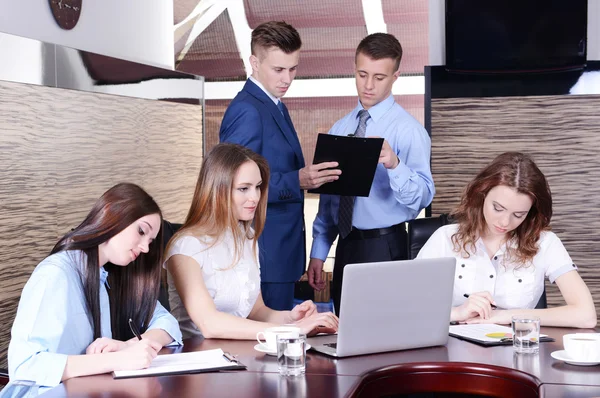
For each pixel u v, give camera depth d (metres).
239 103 3.64
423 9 5.41
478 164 4.61
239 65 5.64
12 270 3.24
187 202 5.14
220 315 2.45
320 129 5.63
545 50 4.43
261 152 3.61
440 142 4.64
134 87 4.33
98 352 2.11
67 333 2.14
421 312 2.24
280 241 3.58
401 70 5.51
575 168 4.54
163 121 4.73
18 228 3.28
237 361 2.08
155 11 5.11
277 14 5.54
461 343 2.35
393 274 2.16
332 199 3.92
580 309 2.63
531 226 2.79
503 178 2.68
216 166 2.61
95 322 2.21
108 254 2.24
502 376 2.03
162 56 5.25
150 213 2.25
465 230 2.86
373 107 3.85
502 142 4.59
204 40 5.62
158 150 4.66
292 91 5.62
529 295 2.83
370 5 5.44
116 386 1.85
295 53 3.63
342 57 5.54
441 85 4.62
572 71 4.49
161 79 4.69
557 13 4.39
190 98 5.15
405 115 3.85
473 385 2.07
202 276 2.59
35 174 3.40
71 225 3.69
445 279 2.26
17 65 3.26
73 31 3.93
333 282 3.90
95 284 2.21
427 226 3.08
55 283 2.13
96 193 3.93
